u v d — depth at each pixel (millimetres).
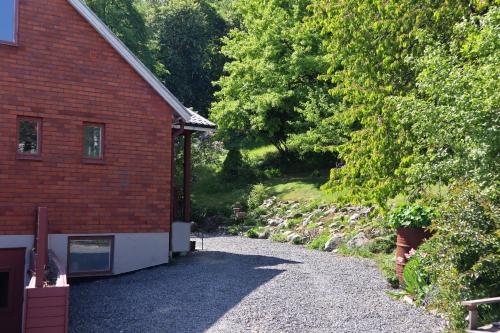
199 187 30172
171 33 51188
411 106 8570
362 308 9109
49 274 8828
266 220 23109
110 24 35094
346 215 19859
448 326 7680
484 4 9938
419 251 9547
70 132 12352
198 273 12430
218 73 52938
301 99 28141
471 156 7148
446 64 8109
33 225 11773
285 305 9305
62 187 12211
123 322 8617
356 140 12219
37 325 6945
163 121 13672
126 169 13102
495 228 7117
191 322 8461
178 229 15070
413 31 11117
